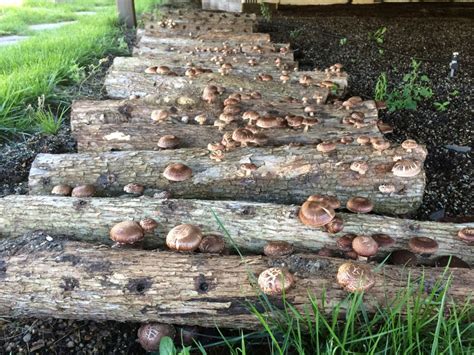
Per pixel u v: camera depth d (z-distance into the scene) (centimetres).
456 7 381
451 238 81
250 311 65
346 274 64
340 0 403
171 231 74
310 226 81
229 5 364
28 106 144
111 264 69
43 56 193
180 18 277
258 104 134
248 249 81
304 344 65
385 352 59
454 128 150
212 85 147
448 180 121
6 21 291
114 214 83
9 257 69
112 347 71
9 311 69
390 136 146
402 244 82
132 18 300
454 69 199
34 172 101
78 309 68
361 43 262
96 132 120
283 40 271
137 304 67
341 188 100
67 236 81
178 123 125
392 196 99
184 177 95
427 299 65
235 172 100
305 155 102
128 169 101
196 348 70
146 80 159
